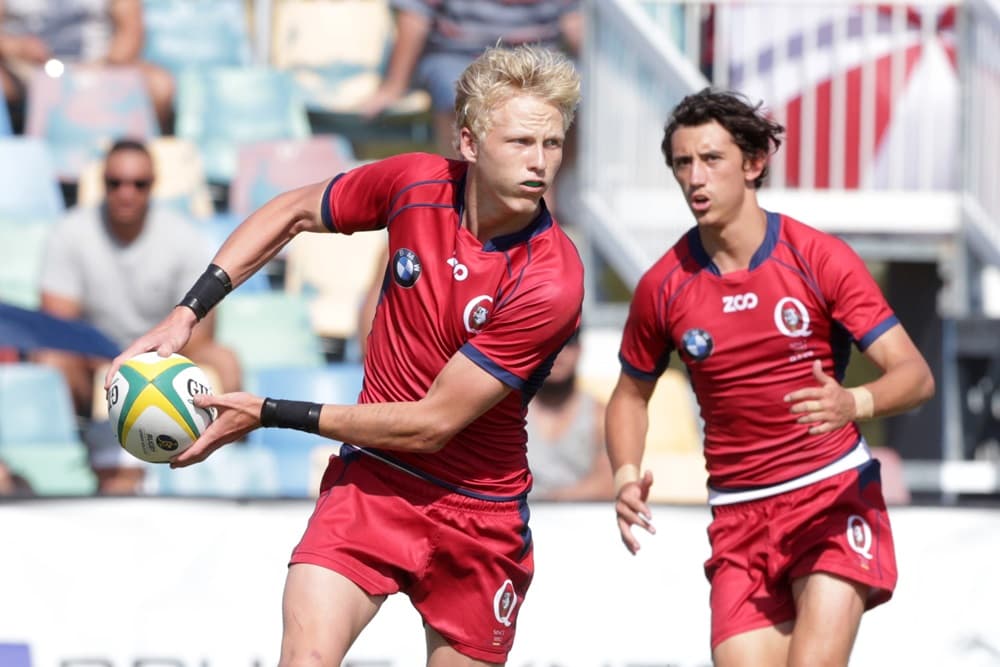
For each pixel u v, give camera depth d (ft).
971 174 93.86
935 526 65.62
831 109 93.56
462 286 42.60
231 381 88.22
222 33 112.16
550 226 43.47
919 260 96.63
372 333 45.19
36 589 64.34
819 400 42.86
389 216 44.34
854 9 93.45
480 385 42.16
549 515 65.82
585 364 92.27
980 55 93.50
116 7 108.68
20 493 72.84
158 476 84.38
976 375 97.45
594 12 94.07
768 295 48.16
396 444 42.52
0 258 96.32
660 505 66.23
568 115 41.37
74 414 88.74
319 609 42.42
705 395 49.90
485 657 46.42
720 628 48.80
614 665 65.10
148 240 89.61
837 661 46.11
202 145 105.40
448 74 105.91
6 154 99.91
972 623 65.00
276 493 84.69
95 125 105.91
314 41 112.57
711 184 47.42
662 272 49.67
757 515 49.34
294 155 104.94
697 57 96.07
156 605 64.59
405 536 44.47
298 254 101.24
